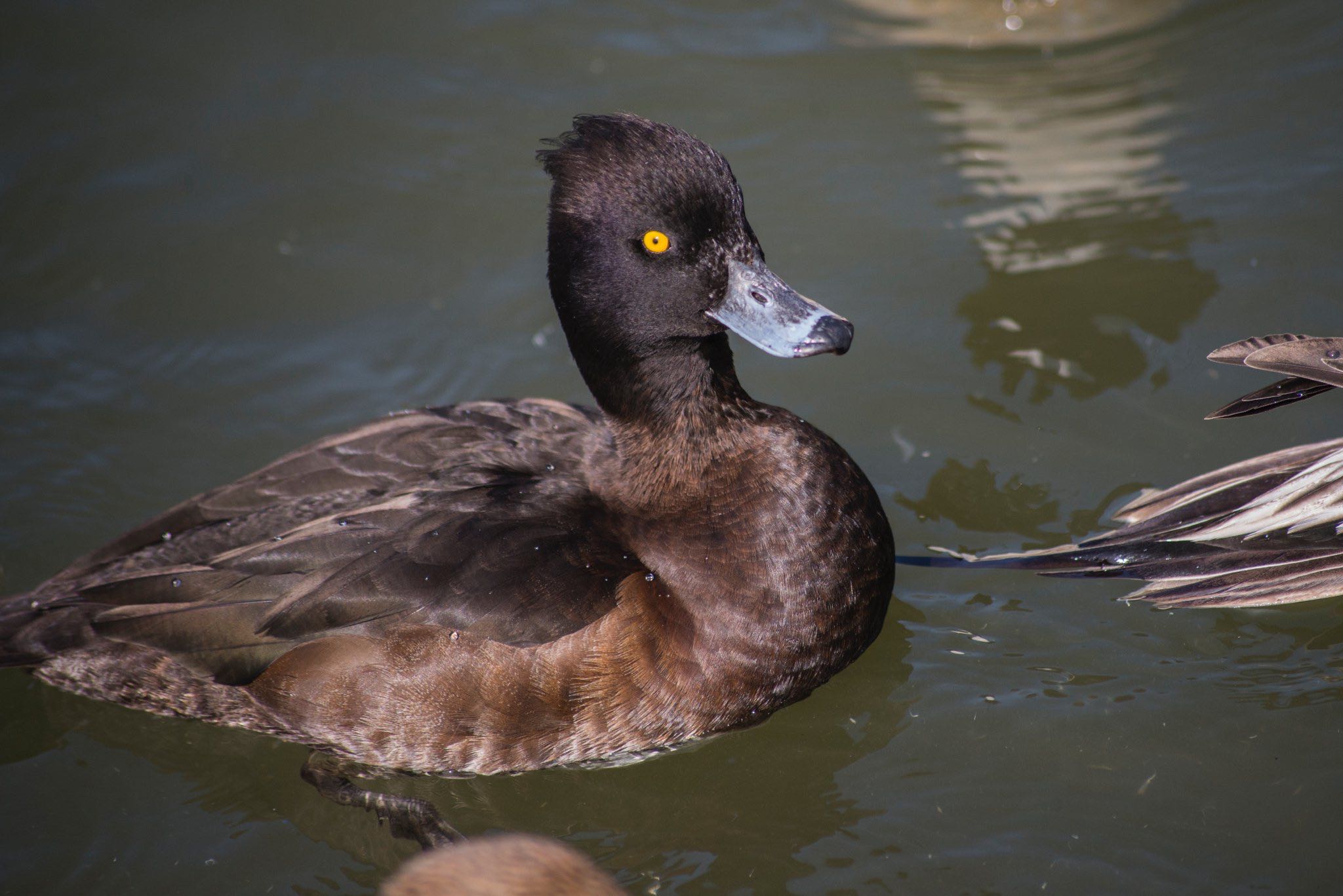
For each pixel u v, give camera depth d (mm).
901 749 6383
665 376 6551
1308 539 6613
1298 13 11164
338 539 6293
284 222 10055
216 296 9523
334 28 11703
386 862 6047
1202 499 7000
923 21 11445
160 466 8289
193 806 6395
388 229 10000
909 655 6875
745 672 6258
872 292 9164
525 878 4016
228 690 6438
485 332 9242
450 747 6223
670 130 6270
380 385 8875
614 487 6727
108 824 6277
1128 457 7836
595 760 6367
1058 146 10219
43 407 8664
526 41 11539
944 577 7305
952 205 9789
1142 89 10688
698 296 6297
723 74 11125
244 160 10531
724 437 6590
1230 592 6551
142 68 11273
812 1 11930
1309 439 7781
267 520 6656
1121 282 8953
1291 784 5930
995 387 8422
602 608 6109
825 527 6406
